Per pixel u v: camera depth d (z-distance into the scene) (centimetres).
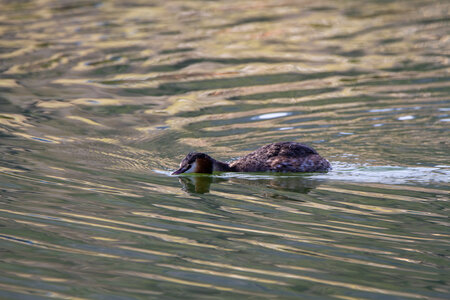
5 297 789
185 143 1603
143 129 1709
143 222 1073
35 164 1394
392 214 1128
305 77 2197
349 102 1920
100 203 1161
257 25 2883
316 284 848
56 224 1045
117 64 2338
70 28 2823
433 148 1523
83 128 1702
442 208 1155
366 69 2270
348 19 2973
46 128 1691
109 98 1977
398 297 816
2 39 2636
